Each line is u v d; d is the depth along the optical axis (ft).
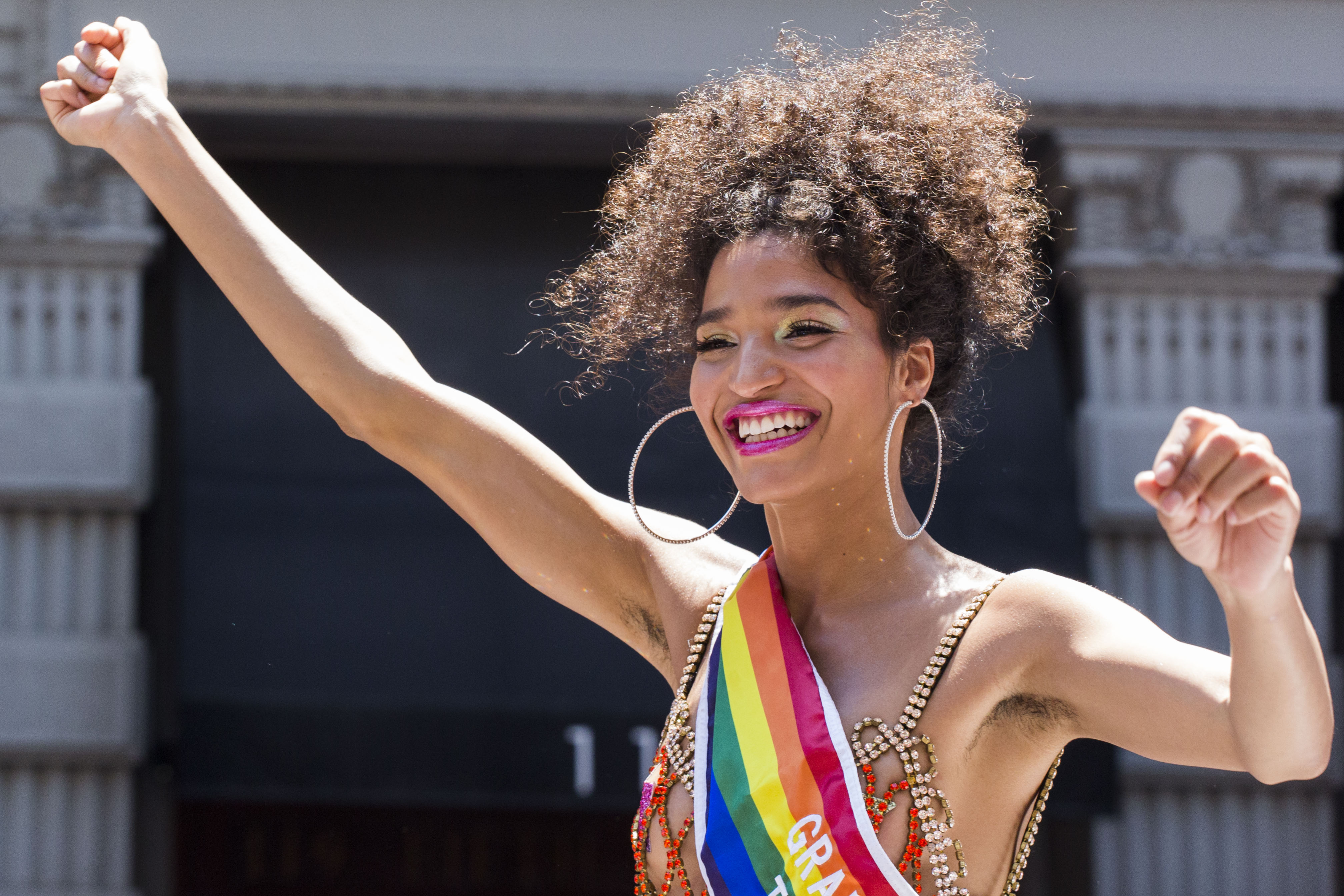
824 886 7.12
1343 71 33.30
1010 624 7.30
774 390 7.73
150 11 32.24
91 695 31.89
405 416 9.11
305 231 33.42
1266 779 6.07
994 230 8.59
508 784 30.25
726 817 7.48
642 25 32.83
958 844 7.20
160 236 32.78
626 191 9.83
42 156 32.35
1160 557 32.96
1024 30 32.96
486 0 32.71
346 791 30.09
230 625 30.55
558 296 10.28
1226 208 33.30
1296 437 33.30
